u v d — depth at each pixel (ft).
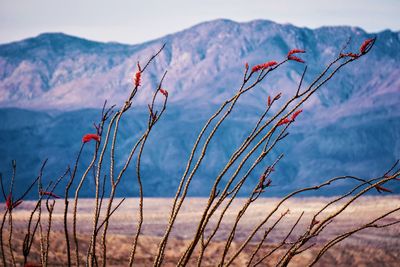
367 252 170.81
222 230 316.60
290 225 322.96
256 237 281.54
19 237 117.80
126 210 475.31
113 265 128.67
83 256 116.16
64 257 112.06
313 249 157.17
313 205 460.14
